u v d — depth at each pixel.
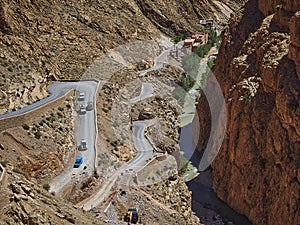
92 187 53.84
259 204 64.44
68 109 66.69
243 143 69.44
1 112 56.19
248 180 67.25
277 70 66.12
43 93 69.00
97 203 51.25
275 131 63.16
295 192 56.56
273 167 63.38
